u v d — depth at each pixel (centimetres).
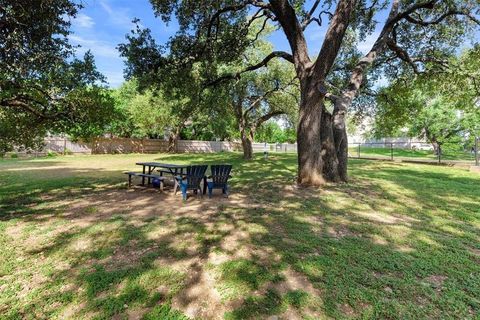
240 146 3781
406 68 1274
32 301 267
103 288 286
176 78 1016
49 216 527
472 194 744
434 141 2428
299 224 482
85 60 681
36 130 691
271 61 1728
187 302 266
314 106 798
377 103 1546
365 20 1144
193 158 2067
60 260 348
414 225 491
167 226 470
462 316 245
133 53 916
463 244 410
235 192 761
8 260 346
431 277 312
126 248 384
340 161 891
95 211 568
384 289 286
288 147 3831
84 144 2444
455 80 1166
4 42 532
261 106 2084
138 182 941
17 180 966
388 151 2786
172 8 884
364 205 621
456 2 960
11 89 554
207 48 1011
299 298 267
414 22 984
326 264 334
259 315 246
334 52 743
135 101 2438
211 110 1545
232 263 336
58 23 610
